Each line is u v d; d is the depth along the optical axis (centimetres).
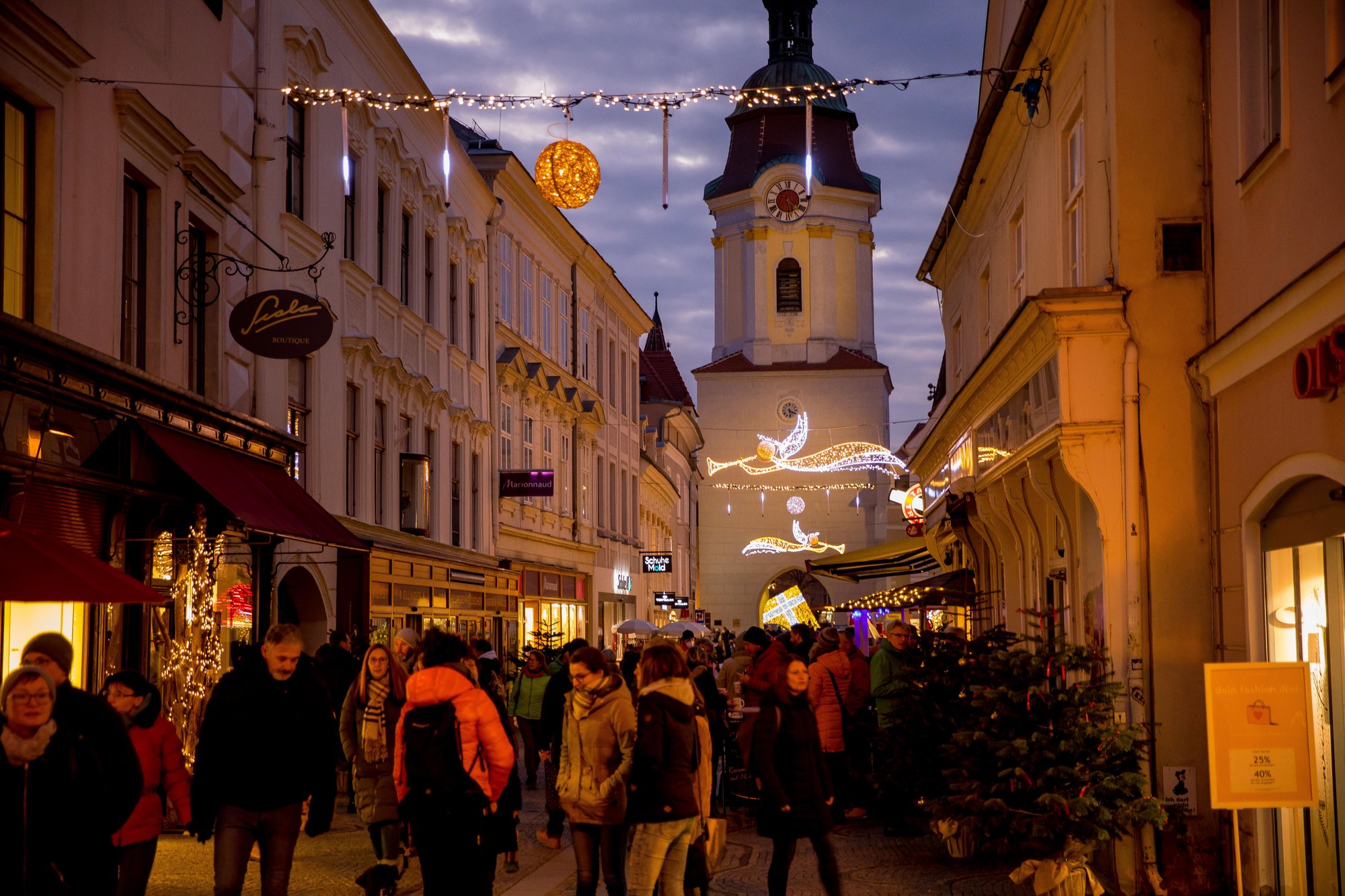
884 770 1338
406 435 2502
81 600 796
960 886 1066
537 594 3609
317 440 2000
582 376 4350
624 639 4819
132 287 1423
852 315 7338
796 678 927
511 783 1105
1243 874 998
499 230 3331
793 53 7481
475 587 2848
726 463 7212
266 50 1820
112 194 1324
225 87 1680
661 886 850
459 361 2894
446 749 821
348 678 1498
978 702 1055
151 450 1304
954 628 1391
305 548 1928
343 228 2158
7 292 1160
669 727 841
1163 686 1078
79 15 1259
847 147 7412
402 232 2528
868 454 7144
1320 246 833
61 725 622
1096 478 1099
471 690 832
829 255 7300
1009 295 1697
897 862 1188
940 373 3250
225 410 1462
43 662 634
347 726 1060
